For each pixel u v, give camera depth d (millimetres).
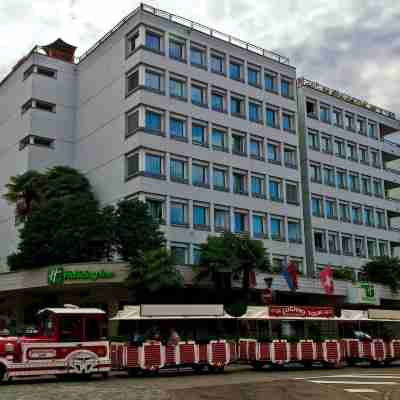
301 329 29672
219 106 51969
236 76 54031
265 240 51750
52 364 22188
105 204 48000
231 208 49969
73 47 57125
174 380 22688
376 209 65125
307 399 16266
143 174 44719
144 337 25016
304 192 58219
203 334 26875
